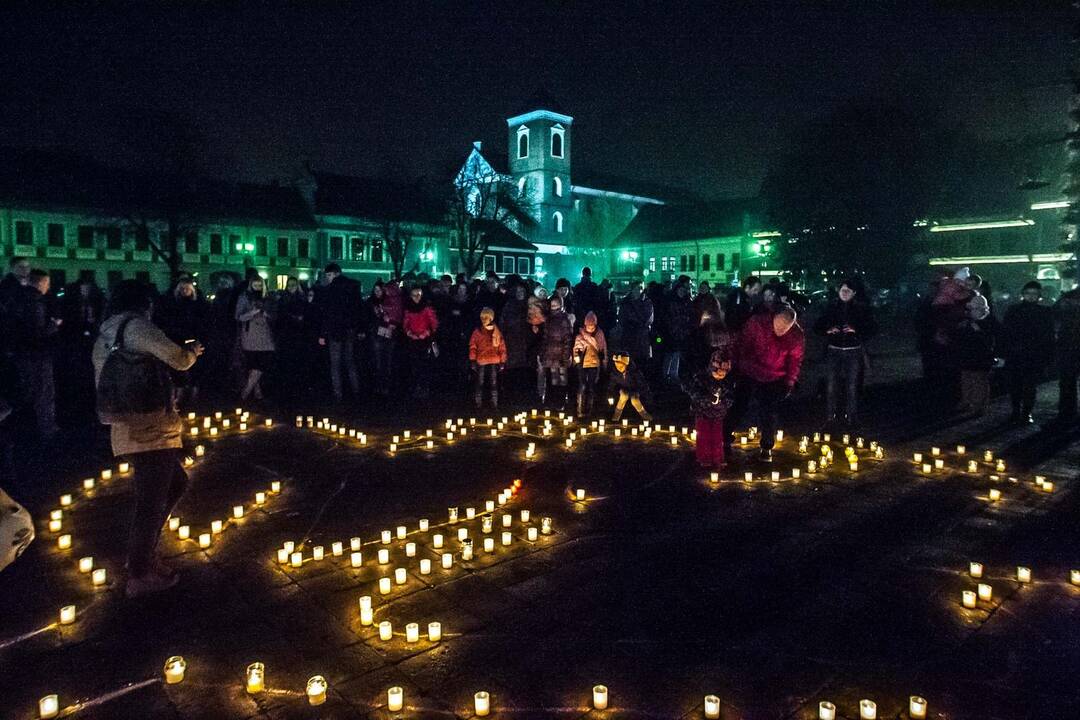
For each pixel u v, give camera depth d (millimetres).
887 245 36594
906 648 4223
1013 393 10992
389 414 11586
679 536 6055
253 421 11000
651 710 3639
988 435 10039
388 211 62531
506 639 4355
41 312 9047
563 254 80625
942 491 7320
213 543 5949
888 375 16641
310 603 4852
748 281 12422
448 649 4242
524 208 79188
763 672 3973
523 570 5383
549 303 11836
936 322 12648
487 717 3586
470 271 62562
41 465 8383
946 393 13836
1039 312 10641
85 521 6492
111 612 4719
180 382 5160
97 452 8992
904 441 9664
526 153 80375
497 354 12148
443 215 65625
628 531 6184
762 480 7746
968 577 5223
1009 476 7906
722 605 4781
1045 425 10742
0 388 10695
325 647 4270
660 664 4059
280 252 57781
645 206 86062
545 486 7555
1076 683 3854
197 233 53188
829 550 5734
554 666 4043
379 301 13297
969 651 4188
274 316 14750
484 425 10695
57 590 5043
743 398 8469
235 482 7738
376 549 5812
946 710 3633
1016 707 3650
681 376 8344
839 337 10008
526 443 9578
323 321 12469
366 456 8859
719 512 6668
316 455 8906
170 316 10172
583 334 11180
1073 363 11008
